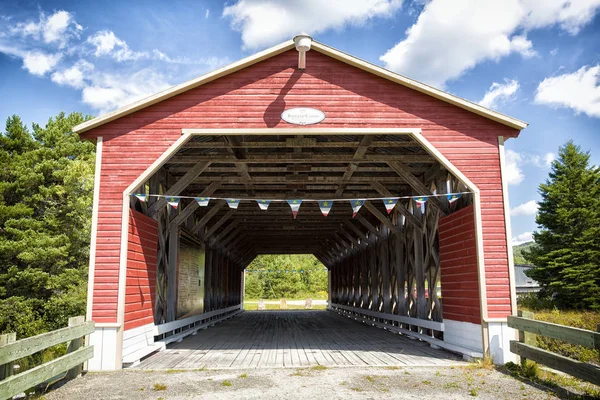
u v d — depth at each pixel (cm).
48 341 488
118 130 689
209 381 554
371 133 699
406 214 984
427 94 709
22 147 1916
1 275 1514
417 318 967
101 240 657
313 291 4003
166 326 866
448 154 698
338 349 814
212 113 695
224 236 1539
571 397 473
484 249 674
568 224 2067
